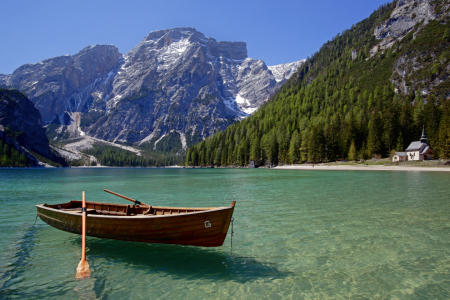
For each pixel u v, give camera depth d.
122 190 36.81
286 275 9.06
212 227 10.59
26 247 12.31
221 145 169.00
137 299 7.78
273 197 26.14
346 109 145.88
